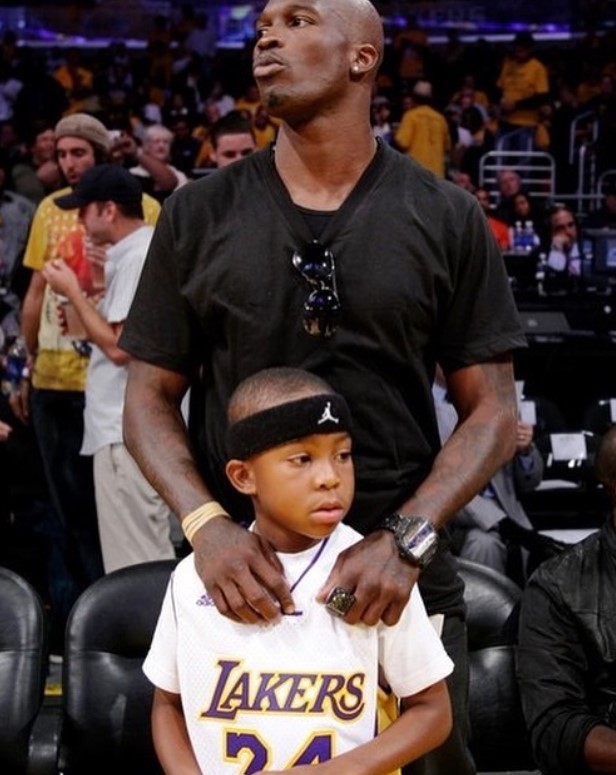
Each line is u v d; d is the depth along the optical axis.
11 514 5.05
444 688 1.83
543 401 5.14
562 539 4.59
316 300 1.85
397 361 1.91
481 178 10.19
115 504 4.14
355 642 1.75
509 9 15.20
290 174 1.93
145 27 15.15
